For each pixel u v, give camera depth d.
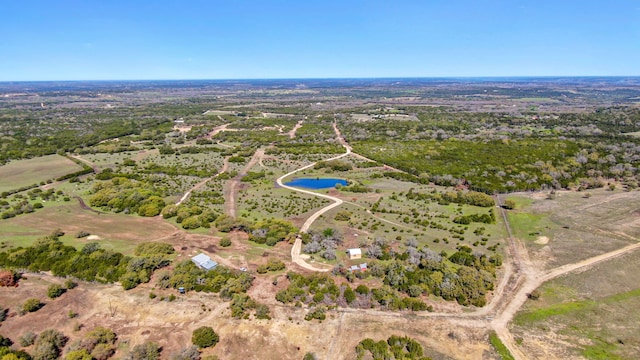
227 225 94.00
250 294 67.62
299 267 76.94
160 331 58.31
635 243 86.69
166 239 89.75
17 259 77.81
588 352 54.72
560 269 76.88
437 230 97.25
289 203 116.25
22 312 61.81
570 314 62.97
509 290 69.75
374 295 66.31
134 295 67.06
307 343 56.12
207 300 65.75
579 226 97.38
